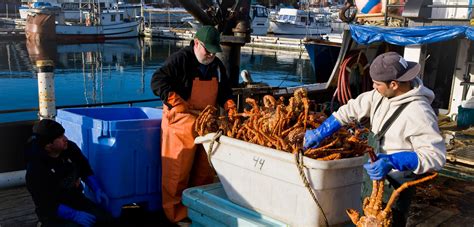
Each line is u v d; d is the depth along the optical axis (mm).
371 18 8633
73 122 3805
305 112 3100
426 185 4734
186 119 3473
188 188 3598
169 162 3564
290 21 43031
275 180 2938
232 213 3096
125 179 3588
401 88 2561
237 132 3252
